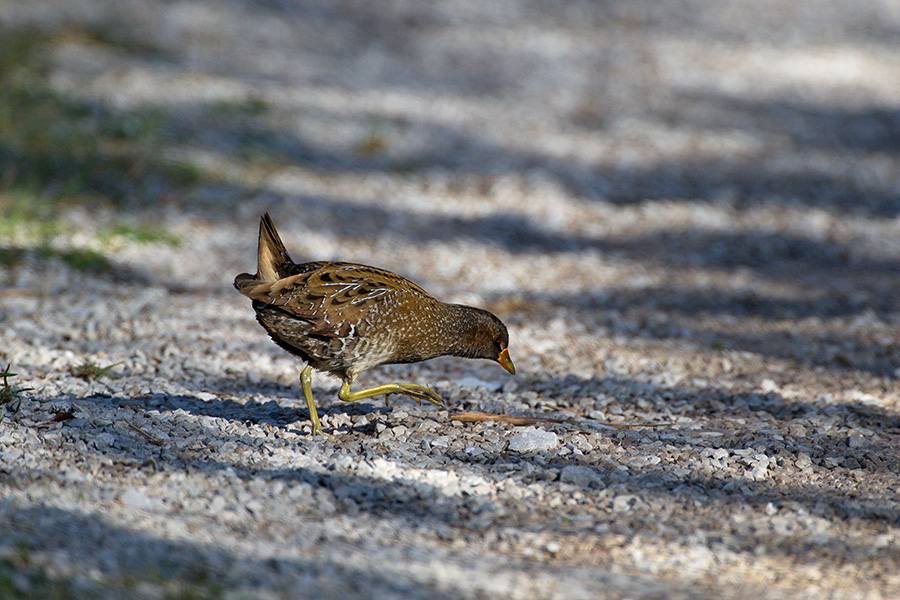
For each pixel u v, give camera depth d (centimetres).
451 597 539
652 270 1498
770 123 2450
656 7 3619
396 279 816
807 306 1356
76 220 1460
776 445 823
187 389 919
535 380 1028
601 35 3228
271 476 699
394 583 549
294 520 634
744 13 3653
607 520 676
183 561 545
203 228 1534
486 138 2158
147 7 2781
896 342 1198
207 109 2030
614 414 926
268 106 2139
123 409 823
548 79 2694
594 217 1752
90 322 1087
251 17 2930
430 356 848
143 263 1356
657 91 2661
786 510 696
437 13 3303
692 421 903
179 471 694
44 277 1234
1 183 1510
